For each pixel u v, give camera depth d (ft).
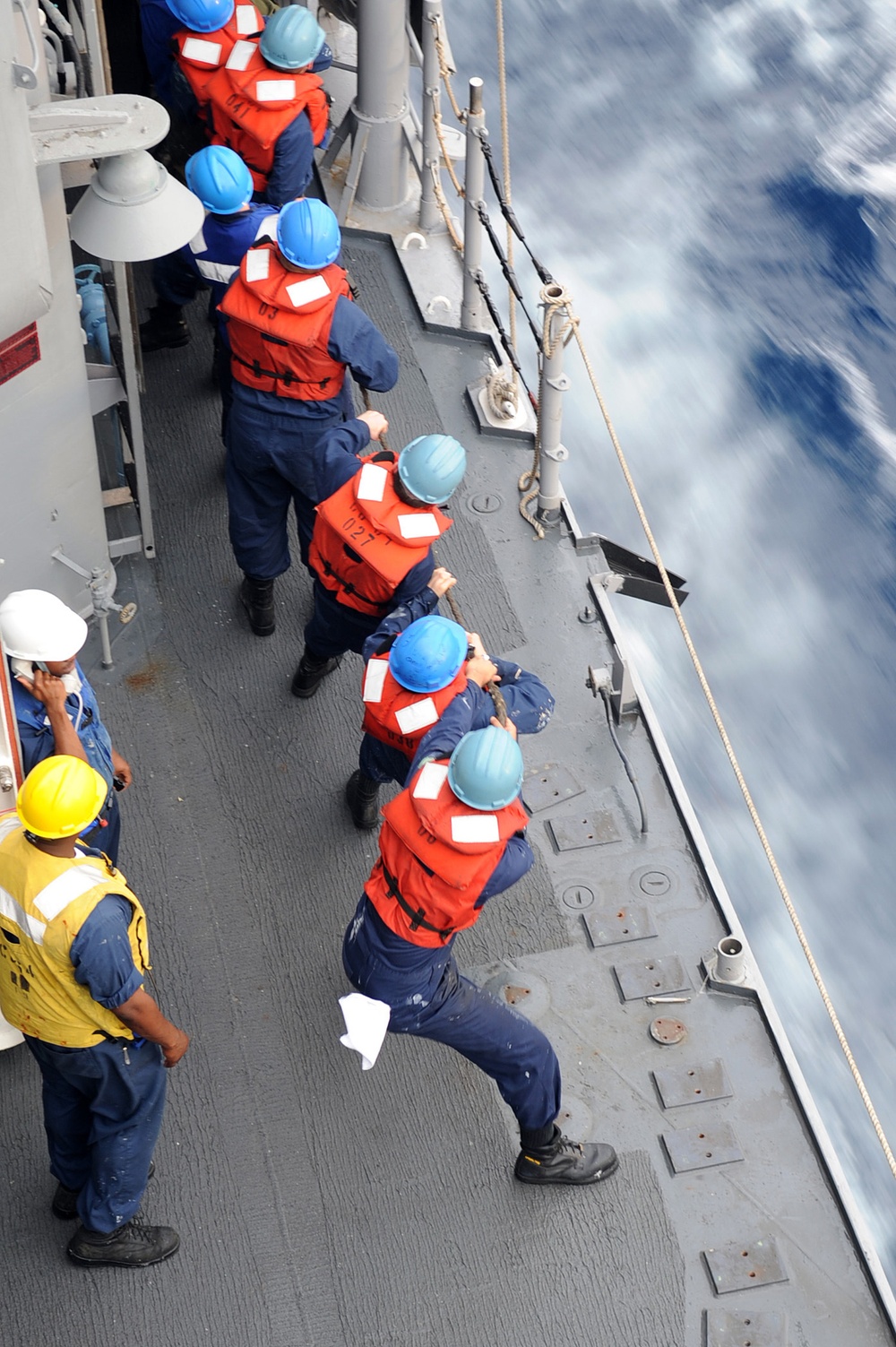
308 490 18.75
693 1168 15.76
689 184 46.52
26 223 14.65
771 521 37.73
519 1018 14.69
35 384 17.07
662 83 50.42
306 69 20.42
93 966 12.16
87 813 12.14
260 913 17.84
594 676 19.12
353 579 17.02
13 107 13.75
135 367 18.86
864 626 35.01
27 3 14.34
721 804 32.32
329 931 17.70
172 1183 15.65
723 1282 14.97
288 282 17.10
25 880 12.30
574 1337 14.69
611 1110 16.21
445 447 16.28
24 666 14.58
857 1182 27.53
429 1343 14.65
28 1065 16.51
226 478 20.80
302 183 20.98
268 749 19.42
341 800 18.92
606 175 46.91
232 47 20.12
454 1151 15.94
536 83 50.01
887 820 32.12
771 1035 16.70
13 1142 15.93
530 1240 15.33
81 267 20.97
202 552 21.54
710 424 39.27
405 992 14.11
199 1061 16.56
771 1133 16.07
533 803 18.79
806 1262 15.16
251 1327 14.73
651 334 41.78
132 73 25.35
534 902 17.90
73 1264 15.07
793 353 41.52
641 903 17.87
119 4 24.43
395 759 16.66
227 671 20.26
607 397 40.27
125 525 21.52
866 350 41.45
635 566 22.82
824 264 44.09
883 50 51.29
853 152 47.32
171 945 17.51
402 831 13.51
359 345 17.44
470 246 23.73
